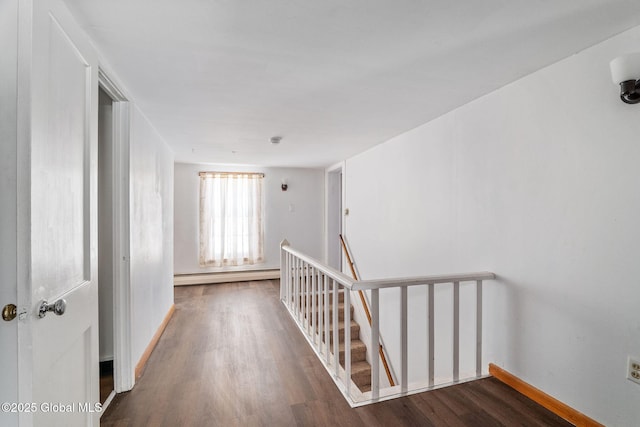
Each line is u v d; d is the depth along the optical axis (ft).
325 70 5.87
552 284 5.71
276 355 8.38
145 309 8.07
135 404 6.16
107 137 7.63
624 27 4.56
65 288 3.64
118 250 6.66
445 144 8.52
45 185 3.18
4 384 2.79
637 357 4.57
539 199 5.94
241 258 18.24
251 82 6.37
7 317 2.77
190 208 17.52
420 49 5.14
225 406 6.08
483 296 7.16
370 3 3.94
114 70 5.76
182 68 5.72
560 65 5.57
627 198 4.66
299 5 3.97
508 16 4.25
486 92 7.02
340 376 7.18
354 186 14.82
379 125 9.59
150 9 4.00
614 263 4.82
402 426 5.40
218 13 4.12
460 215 7.97
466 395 6.24
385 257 11.82
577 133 5.30
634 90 4.30
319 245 19.89
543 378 5.87
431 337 6.69
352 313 14.57
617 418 4.79
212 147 12.64
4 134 2.82
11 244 2.82
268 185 18.95
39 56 3.06
